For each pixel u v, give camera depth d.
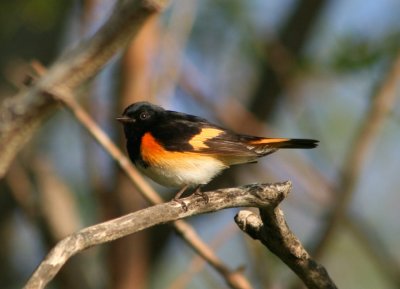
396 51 12.62
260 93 14.37
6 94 13.42
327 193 12.76
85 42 7.17
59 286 12.50
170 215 6.24
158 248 13.80
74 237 5.64
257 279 11.78
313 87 14.52
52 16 12.96
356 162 11.75
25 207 12.63
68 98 7.40
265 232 6.26
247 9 14.34
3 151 7.62
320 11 14.41
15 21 13.68
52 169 13.09
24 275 15.41
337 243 16.23
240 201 6.20
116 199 12.27
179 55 12.07
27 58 13.97
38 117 7.54
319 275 6.32
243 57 14.60
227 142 9.44
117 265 12.22
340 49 13.01
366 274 16.08
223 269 9.45
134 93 11.95
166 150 9.39
